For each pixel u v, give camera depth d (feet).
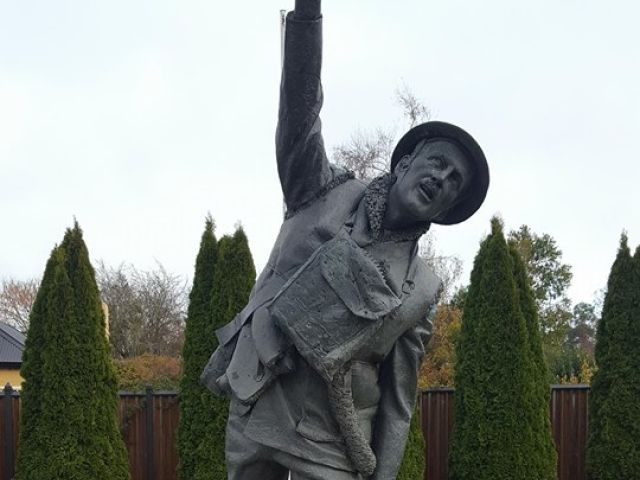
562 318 97.30
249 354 6.89
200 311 31.78
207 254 32.37
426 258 61.46
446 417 34.63
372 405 7.18
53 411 28.09
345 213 7.27
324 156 7.16
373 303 6.38
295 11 6.30
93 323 29.14
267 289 7.26
